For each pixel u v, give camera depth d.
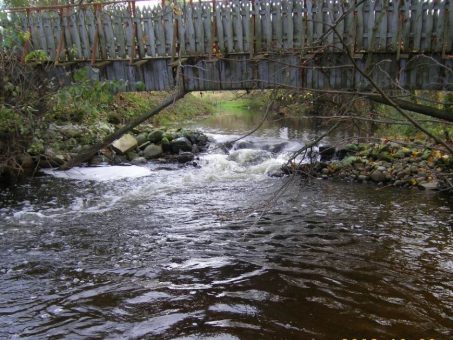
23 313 4.62
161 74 9.78
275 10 8.70
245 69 9.26
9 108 8.98
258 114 25.91
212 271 5.62
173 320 4.50
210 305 4.80
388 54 8.51
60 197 9.02
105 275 5.50
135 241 6.65
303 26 8.58
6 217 7.75
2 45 9.13
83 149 11.66
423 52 8.28
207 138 15.55
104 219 7.71
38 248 6.37
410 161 10.43
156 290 5.12
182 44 9.41
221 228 7.19
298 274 5.55
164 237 6.81
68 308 4.72
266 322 4.48
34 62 9.76
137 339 4.18
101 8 9.62
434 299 4.96
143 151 13.23
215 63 9.40
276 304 4.84
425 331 4.36
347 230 7.06
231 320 4.51
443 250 6.26
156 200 8.90
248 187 9.94
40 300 4.88
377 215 7.77
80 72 8.92
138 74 9.93
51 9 10.17
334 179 10.43
